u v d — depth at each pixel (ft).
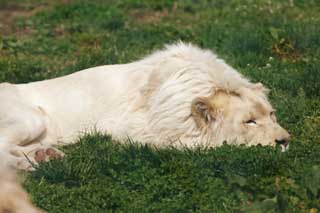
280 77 59.88
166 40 75.25
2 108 50.08
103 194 41.01
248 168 42.55
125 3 91.61
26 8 94.43
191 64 49.11
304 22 76.89
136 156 44.68
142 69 51.49
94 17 86.63
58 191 41.75
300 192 39.88
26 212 34.01
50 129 51.11
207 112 47.29
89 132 50.72
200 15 87.25
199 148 45.27
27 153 48.78
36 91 52.13
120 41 75.25
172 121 48.08
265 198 39.73
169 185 41.01
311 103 54.75
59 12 88.22
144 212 39.14
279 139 46.39
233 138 46.98
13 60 70.28
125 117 50.19
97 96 51.49
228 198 39.86
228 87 48.16
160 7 90.43
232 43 69.56
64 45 75.46
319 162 44.24
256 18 81.25
